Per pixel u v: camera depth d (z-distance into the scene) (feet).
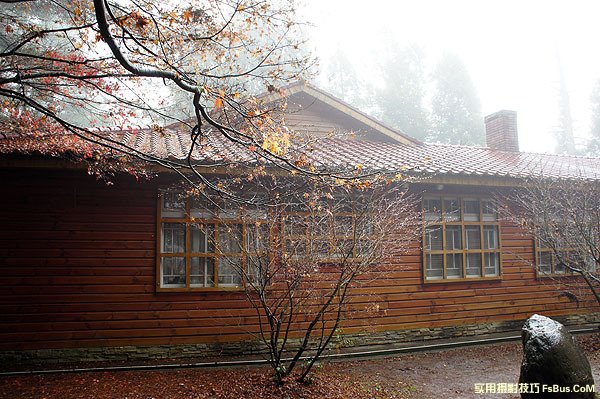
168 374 22.47
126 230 25.36
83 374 22.44
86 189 25.11
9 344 23.45
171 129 34.53
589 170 39.52
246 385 20.44
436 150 39.14
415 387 21.11
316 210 23.91
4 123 22.90
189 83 13.85
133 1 15.69
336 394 19.77
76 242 24.71
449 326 30.53
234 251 25.86
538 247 34.22
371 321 28.37
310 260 20.79
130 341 24.70
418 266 30.17
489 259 32.83
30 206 24.41
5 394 19.53
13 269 23.90
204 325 25.66
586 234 29.19
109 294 24.75
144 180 25.80
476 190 32.65
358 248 22.17
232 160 23.21
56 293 24.21
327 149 33.37
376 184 23.94
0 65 19.51
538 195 32.63
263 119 15.89
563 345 17.97
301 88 35.53
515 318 32.68
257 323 26.30
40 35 16.12
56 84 19.79
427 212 30.96
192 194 24.41
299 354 20.33
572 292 34.47
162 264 25.76
